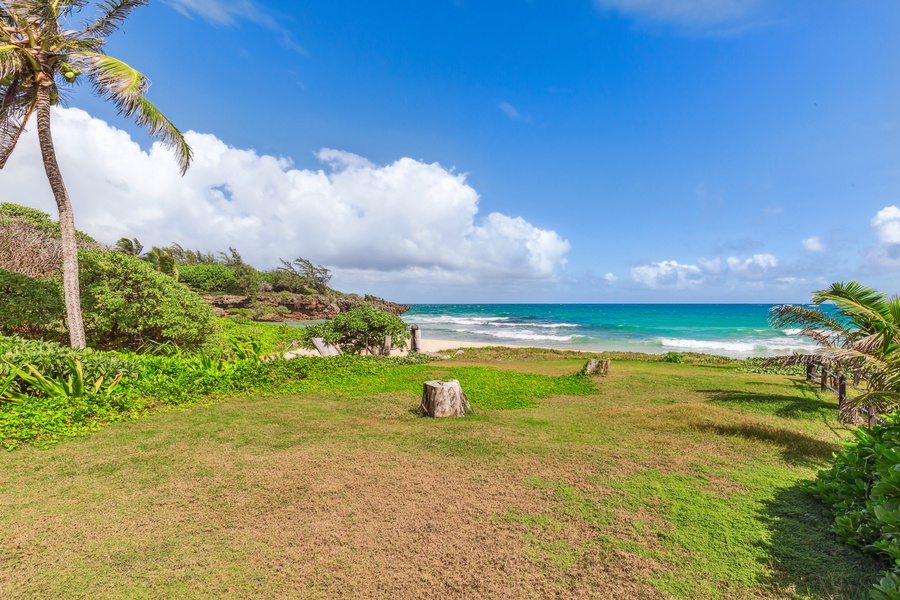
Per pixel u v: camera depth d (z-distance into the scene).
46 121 9.98
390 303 86.12
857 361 6.75
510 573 2.96
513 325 48.47
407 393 9.84
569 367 16.12
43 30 9.81
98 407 6.78
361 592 2.74
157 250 39.75
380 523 3.65
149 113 11.65
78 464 4.88
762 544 3.32
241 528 3.54
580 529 3.57
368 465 5.04
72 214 10.27
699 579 2.89
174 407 7.68
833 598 2.67
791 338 32.22
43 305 10.81
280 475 4.69
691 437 6.30
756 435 6.31
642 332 37.94
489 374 12.77
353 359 14.08
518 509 3.93
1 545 3.19
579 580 2.89
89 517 3.67
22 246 14.92
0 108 10.36
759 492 4.33
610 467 5.03
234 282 60.97
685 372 14.16
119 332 12.46
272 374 10.41
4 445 5.32
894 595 2.12
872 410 6.86
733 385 11.37
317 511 3.86
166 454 5.30
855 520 3.25
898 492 2.89
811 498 4.17
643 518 3.76
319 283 77.50
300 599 2.67
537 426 6.96
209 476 4.63
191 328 12.83
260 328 26.78
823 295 7.84
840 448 5.82
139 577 2.86
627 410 8.10
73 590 2.71
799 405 8.72
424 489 4.36
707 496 4.23
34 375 6.89
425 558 3.13
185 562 3.04
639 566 3.04
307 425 6.82
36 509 3.79
